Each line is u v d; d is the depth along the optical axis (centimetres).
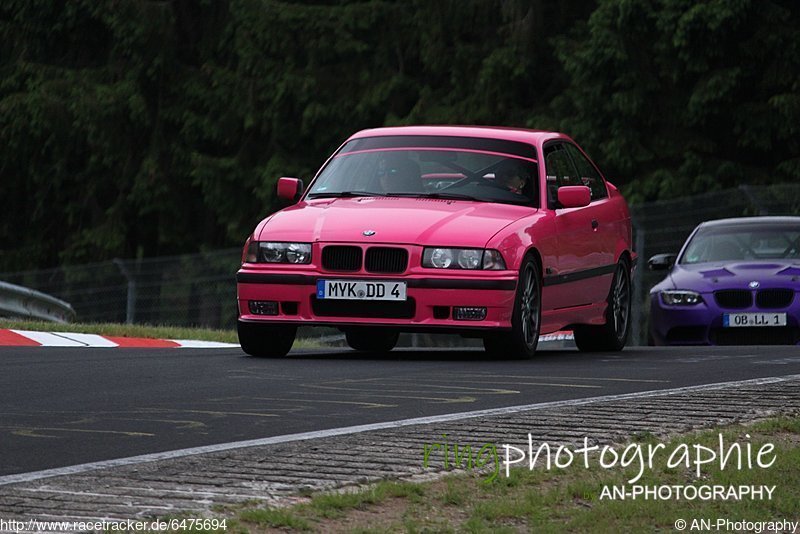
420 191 2848
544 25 8725
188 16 9344
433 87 9012
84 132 9238
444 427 1681
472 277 2619
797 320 3719
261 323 2700
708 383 2206
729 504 1344
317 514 1231
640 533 1229
